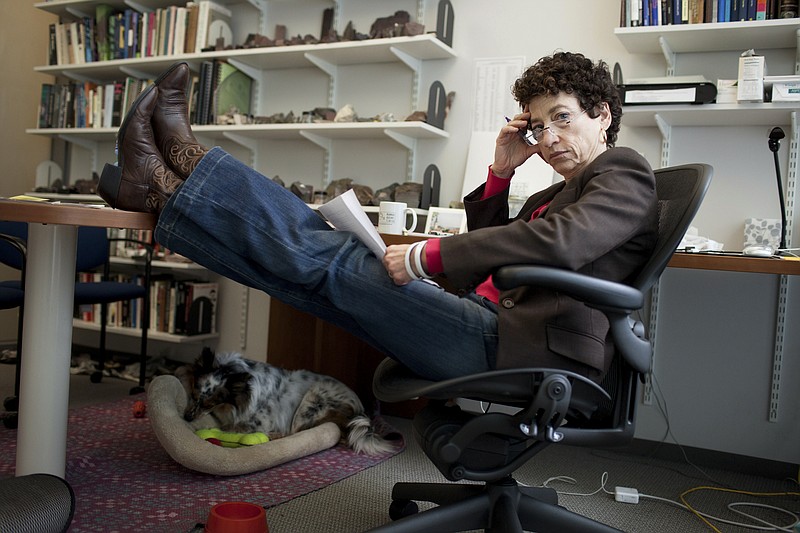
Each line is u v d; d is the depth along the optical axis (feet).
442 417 4.09
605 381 4.22
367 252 4.13
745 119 7.61
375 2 9.97
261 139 10.96
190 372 7.89
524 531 4.50
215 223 4.01
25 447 5.06
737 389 7.89
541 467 7.41
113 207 4.22
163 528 5.06
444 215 8.23
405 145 9.45
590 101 4.36
